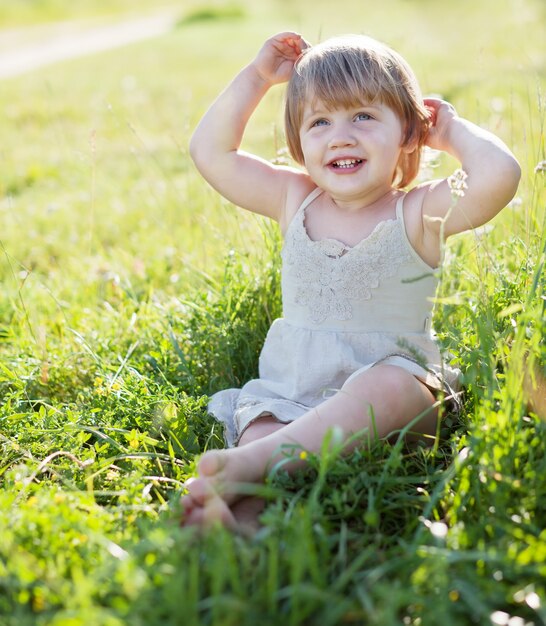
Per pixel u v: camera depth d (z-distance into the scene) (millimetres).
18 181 6207
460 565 1478
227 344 2613
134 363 2641
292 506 1612
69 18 31281
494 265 2457
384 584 1404
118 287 3361
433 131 2314
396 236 2193
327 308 2248
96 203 5266
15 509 1678
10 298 3148
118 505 1815
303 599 1370
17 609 1378
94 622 1272
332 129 2182
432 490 1791
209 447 2211
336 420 1912
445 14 15945
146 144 7332
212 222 3789
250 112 2473
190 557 1473
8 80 13219
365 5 19828
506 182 2059
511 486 1614
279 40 2453
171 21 30500
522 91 5891
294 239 2314
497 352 2020
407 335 2229
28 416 2254
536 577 1427
